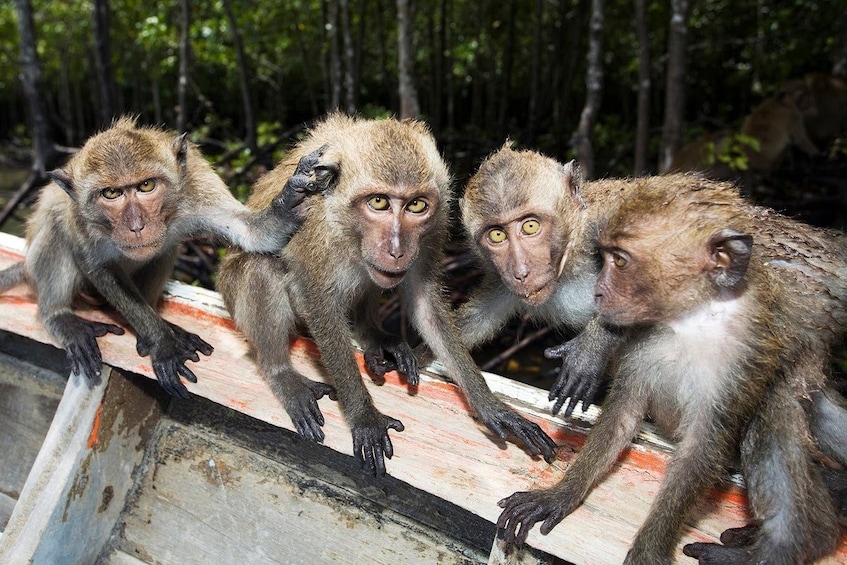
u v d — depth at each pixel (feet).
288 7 8.13
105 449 1.84
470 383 1.66
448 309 1.84
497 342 4.07
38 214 2.15
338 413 1.67
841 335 1.65
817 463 1.60
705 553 1.32
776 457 1.42
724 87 9.20
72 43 10.23
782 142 5.06
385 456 1.53
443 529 1.63
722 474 1.43
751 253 1.45
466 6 8.95
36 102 5.72
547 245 1.70
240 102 10.78
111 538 1.89
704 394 1.47
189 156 2.07
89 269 1.95
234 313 1.89
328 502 1.73
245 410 1.69
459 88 10.52
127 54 10.53
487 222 1.71
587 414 1.65
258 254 1.86
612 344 1.69
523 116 10.18
